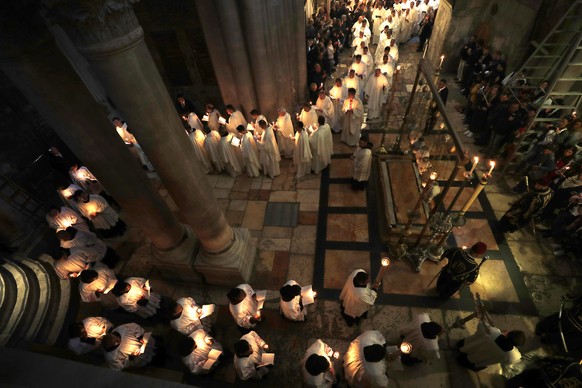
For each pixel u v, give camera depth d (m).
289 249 7.34
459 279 5.36
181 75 10.65
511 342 4.35
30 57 3.16
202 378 5.55
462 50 12.13
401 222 7.21
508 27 10.43
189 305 5.30
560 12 8.60
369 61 12.46
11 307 6.26
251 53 8.52
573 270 6.49
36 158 8.78
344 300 5.75
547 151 7.22
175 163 4.45
